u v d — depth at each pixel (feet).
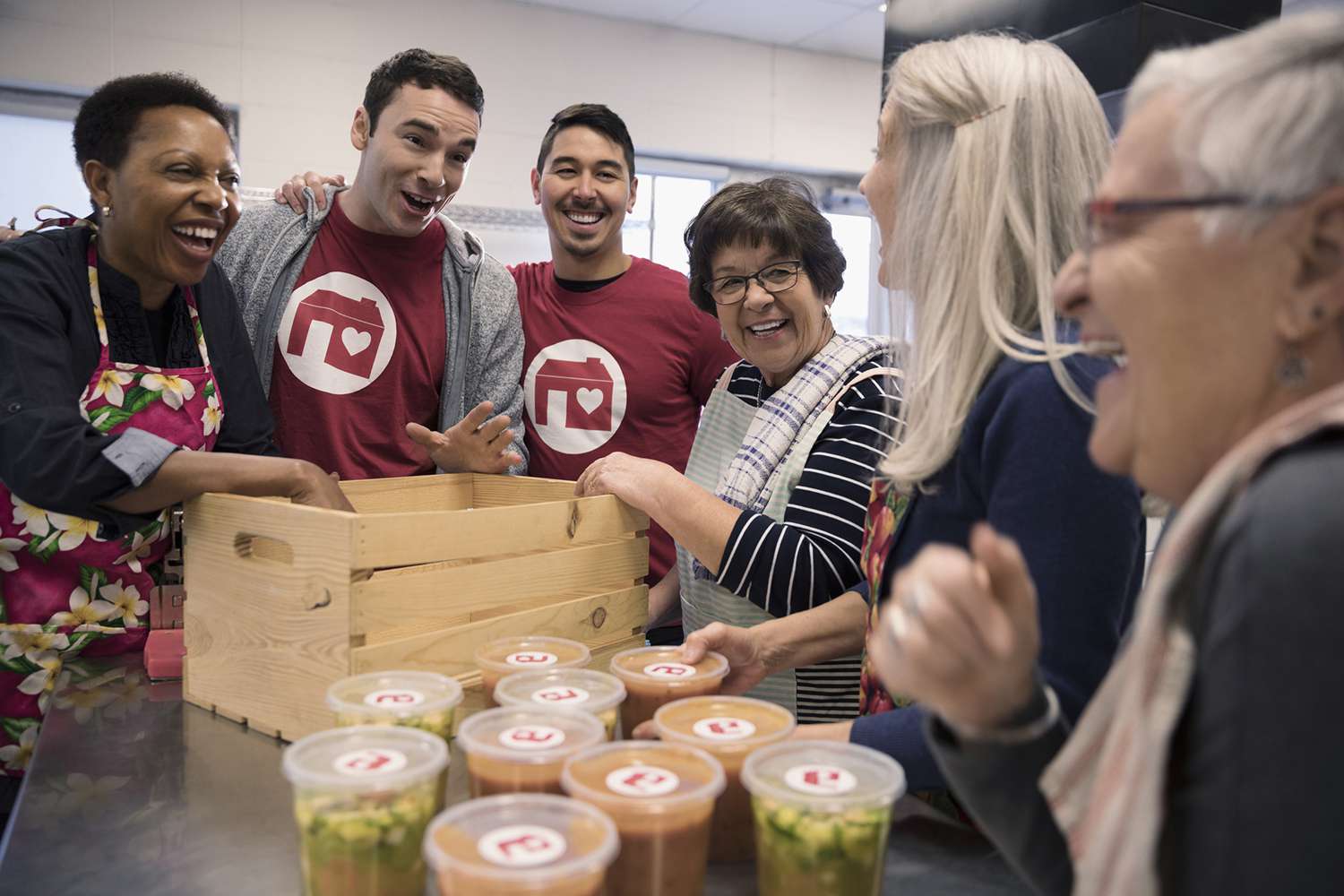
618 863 2.59
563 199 7.83
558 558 4.47
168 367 5.56
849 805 2.54
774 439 5.31
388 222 6.97
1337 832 1.47
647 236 19.49
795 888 2.58
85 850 3.07
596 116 7.88
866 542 4.07
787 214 5.47
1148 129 1.87
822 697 5.03
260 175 15.62
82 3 14.38
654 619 6.22
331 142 16.03
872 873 2.60
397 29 16.39
